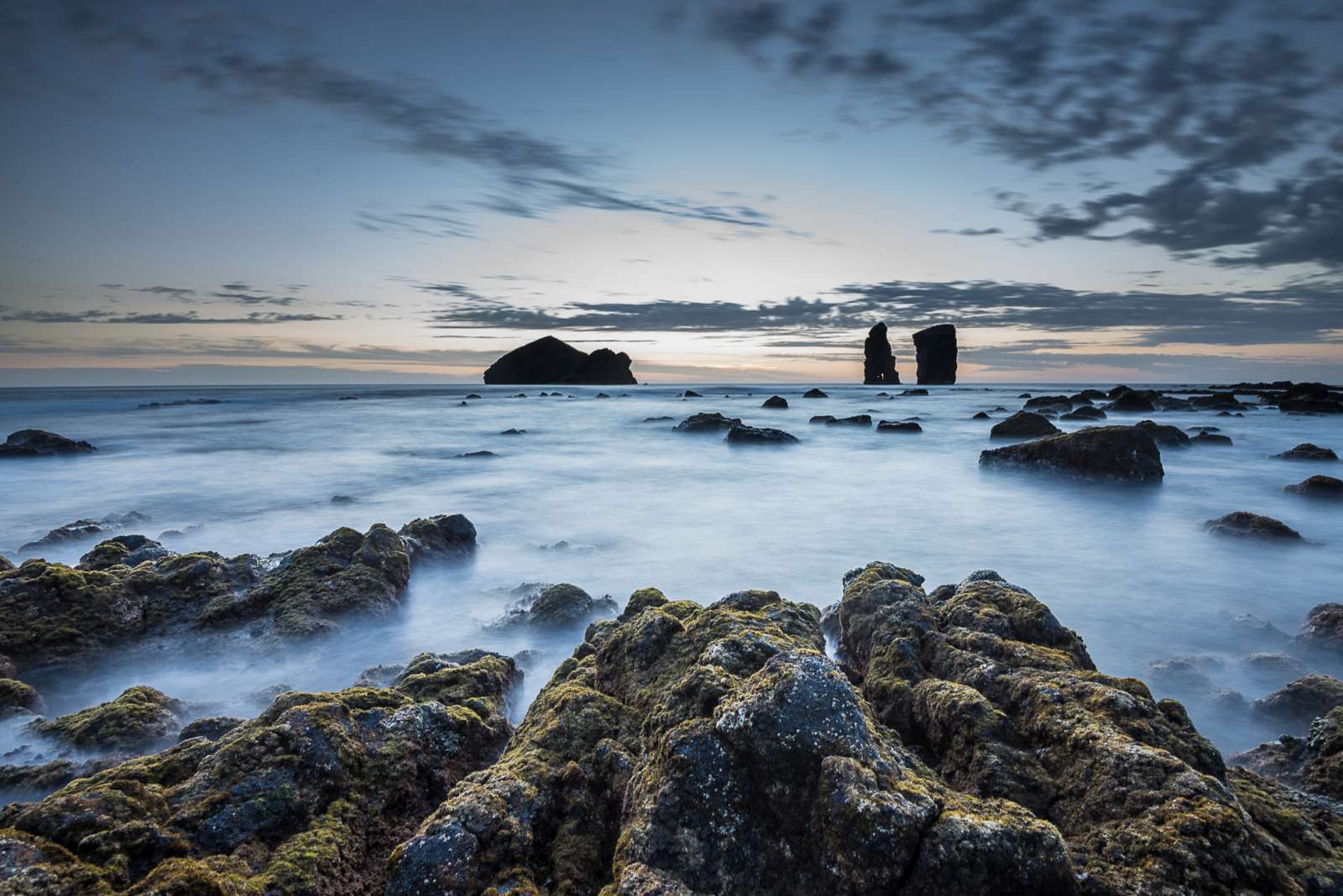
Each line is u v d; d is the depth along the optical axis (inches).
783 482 1114.1
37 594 432.5
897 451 1473.9
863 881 169.3
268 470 1234.6
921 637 311.9
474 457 1402.6
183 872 174.7
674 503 949.8
